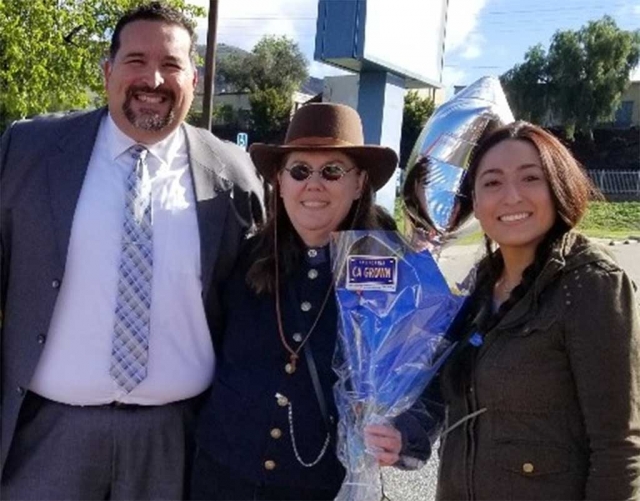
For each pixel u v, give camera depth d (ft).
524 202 7.24
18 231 9.39
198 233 9.67
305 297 8.91
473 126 8.50
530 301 7.09
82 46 61.77
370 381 8.21
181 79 9.70
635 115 163.32
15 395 9.31
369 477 8.32
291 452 8.58
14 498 9.44
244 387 8.82
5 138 9.82
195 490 9.05
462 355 7.60
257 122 143.02
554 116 150.51
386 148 8.91
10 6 56.54
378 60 22.04
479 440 7.24
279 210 9.18
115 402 9.32
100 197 9.43
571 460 6.91
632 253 56.44
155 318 9.36
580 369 6.69
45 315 9.21
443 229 8.61
